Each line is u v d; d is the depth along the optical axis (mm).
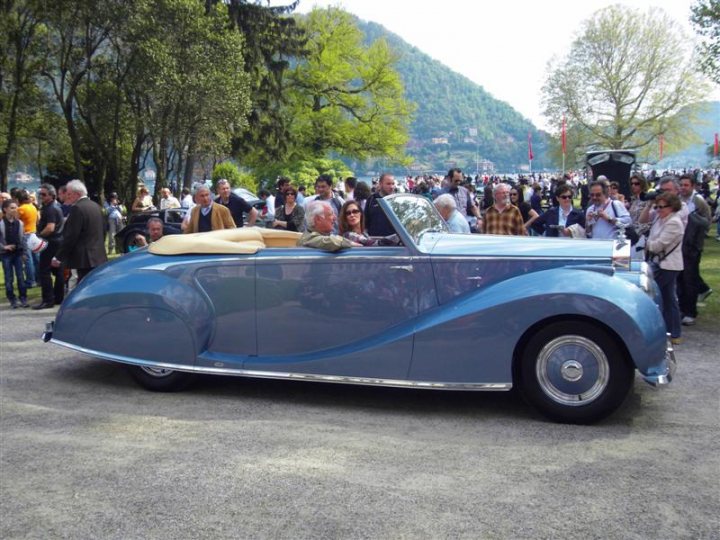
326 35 45000
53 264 8602
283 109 42875
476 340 4598
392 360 4785
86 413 4918
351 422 4664
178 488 3592
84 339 5516
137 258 5590
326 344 5082
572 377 4496
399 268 4910
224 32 27297
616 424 4531
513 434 4371
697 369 5883
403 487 3561
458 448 4125
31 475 3793
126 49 25891
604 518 3186
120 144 31859
